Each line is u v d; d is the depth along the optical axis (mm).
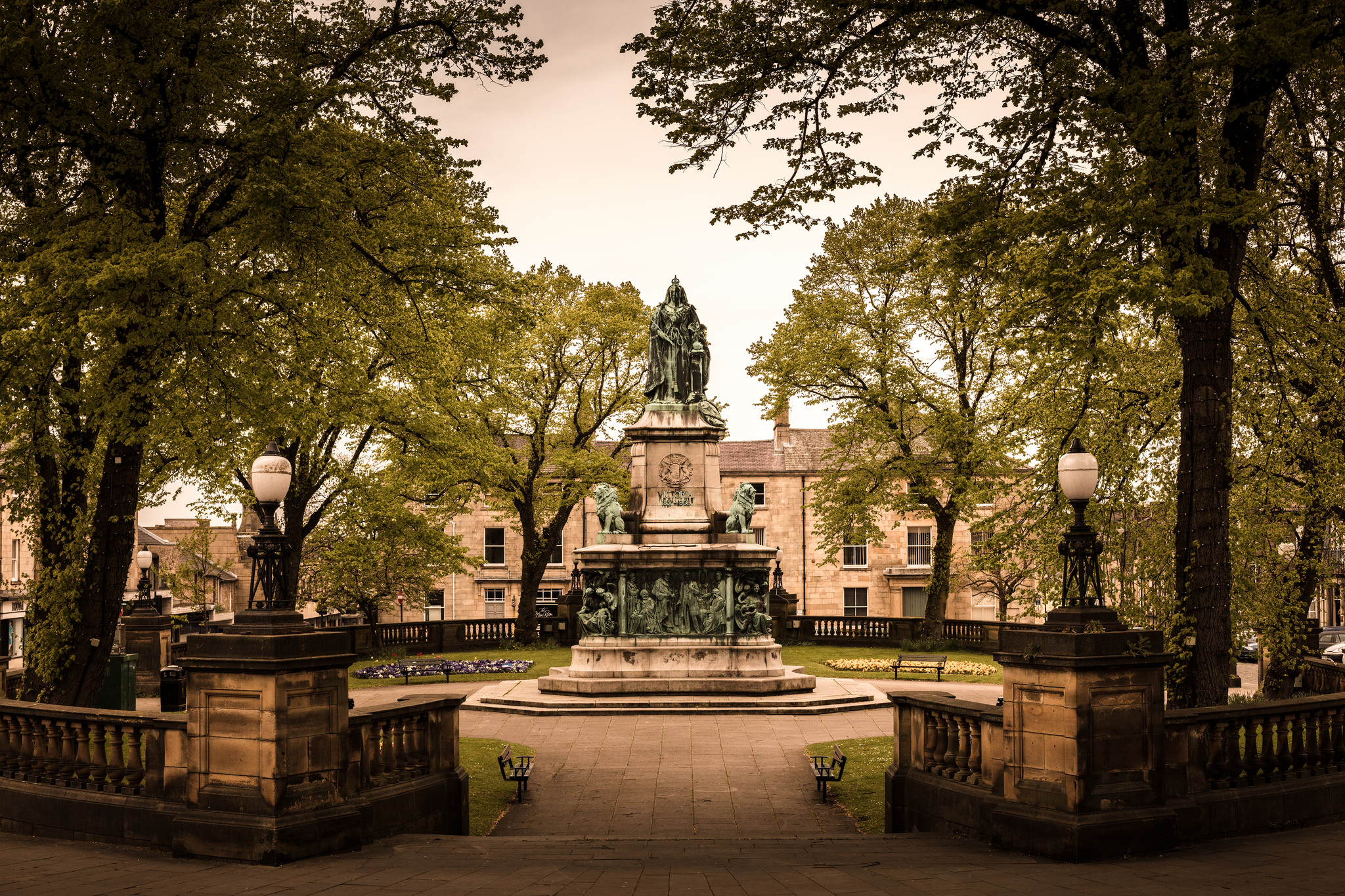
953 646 36750
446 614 53000
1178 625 12539
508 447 39250
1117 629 9148
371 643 35344
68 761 10203
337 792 9359
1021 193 13281
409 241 16562
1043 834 8867
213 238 16250
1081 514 9664
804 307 35688
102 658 15406
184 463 18438
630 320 38594
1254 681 30094
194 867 8445
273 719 8805
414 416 27906
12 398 14164
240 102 15008
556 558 54219
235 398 14867
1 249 14531
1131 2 12117
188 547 33469
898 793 11461
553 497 40781
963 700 10781
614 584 24672
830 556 37906
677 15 12414
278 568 9422
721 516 25438
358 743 10258
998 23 13258
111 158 14047
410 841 10000
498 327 18969
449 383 27375
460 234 16797
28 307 13352
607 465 38531
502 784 15125
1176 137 11703
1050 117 13156
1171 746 9516
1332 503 16375
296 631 9195
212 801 8977
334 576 35219
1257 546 17469
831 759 16828
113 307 12992
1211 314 12336
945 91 13812
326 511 33906
